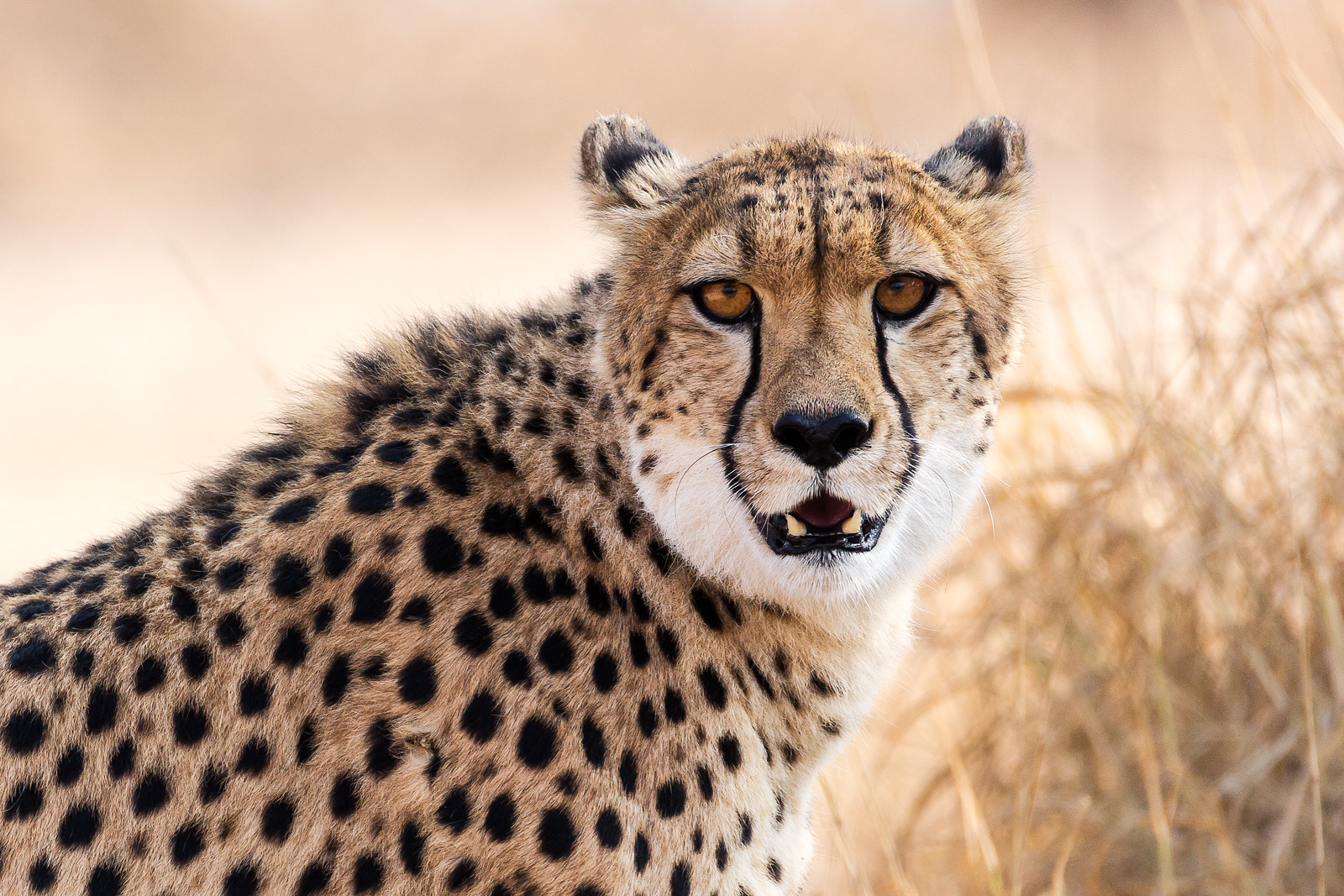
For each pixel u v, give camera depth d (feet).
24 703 22.36
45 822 21.95
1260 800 32.27
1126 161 70.03
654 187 25.40
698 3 141.49
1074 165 86.94
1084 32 123.24
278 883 22.16
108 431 68.33
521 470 23.57
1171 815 30.78
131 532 24.68
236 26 133.28
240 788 22.20
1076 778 33.45
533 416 23.89
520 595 22.94
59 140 113.80
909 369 24.08
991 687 34.45
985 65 36.91
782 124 113.80
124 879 21.94
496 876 22.16
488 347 25.04
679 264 23.98
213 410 70.44
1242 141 36.96
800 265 23.27
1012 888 30.53
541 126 125.70
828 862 34.37
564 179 113.70
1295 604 32.58
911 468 24.14
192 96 125.08
